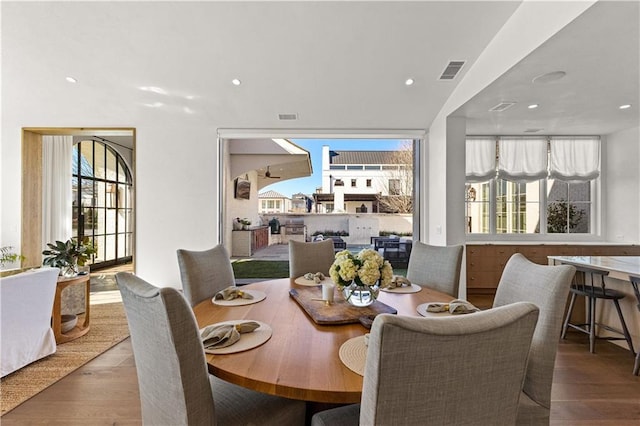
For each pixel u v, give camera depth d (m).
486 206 4.96
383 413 0.72
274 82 3.58
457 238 3.94
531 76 2.84
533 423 1.30
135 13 2.75
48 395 2.09
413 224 4.73
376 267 1.62
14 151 4.27
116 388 2.18
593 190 4.94
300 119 4.24
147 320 1.00
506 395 0.83
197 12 2.73
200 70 3.42
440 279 2.35
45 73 3.47
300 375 1.01
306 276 2.41
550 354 1.34
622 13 1.94
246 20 2.79
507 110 3.74
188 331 0.97
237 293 1.90
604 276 2.84
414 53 3.12
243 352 1.18
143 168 4.34
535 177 4.86
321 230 7.73
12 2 2.64
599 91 3.19
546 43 2.29
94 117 4.18
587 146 4.88
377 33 2.89
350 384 0.96
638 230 4.48
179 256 2.02
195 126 4.37
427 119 4.26
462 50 3.07
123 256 7.41
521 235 4.92
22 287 2.36
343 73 3.42
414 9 2.63
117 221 7.22
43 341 2.55
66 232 5.40
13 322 2.32
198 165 4.37
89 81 3.60
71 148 5.48
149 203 4.34
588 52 2.42
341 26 2.83
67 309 3.35
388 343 0.68
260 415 1.23
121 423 1.82
